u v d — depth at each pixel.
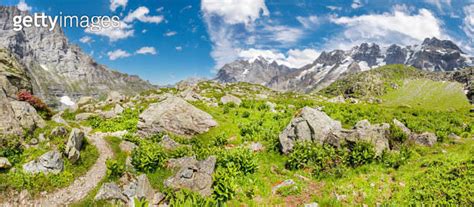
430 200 17.64
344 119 45.53
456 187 18.34
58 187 21.52
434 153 26.75
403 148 25.95
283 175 23.80
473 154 23.62
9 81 38.56
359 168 23.05
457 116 62.75
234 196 19.94
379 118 46.75
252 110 49.91
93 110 64.75
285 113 47.09
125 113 52.44
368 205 18.02
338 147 26.16
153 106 39.75
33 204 19.38
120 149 31.06
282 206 18.84
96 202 19.62
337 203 18.09
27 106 29.83
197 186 20.33
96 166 26.11
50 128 29.19
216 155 25.44
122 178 23.30
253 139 34.53
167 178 22.20
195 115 38.12
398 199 18.19
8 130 25.20
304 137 28.09
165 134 35.88
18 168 21.88
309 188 20.94
